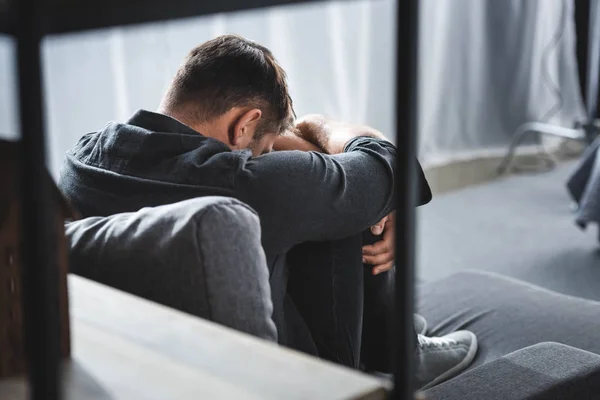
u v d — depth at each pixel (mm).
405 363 534
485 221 3402
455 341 1476
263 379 568
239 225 804
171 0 387
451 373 1445
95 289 773
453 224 3365
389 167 1108
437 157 4266
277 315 1108
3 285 603
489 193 3875
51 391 440
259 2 421
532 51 4703
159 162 1002
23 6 395
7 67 2107
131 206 997
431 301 1743
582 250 2984
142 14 390
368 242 1317
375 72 3820
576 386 987
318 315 1211
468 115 4422
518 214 3508
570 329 1527
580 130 4203
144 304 732
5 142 594
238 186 966
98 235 873
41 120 412
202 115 1088
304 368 586
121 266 845
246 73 1084
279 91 1127
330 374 577
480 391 953
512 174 4250
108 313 708
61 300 602
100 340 645
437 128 4254
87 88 2598
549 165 4453
